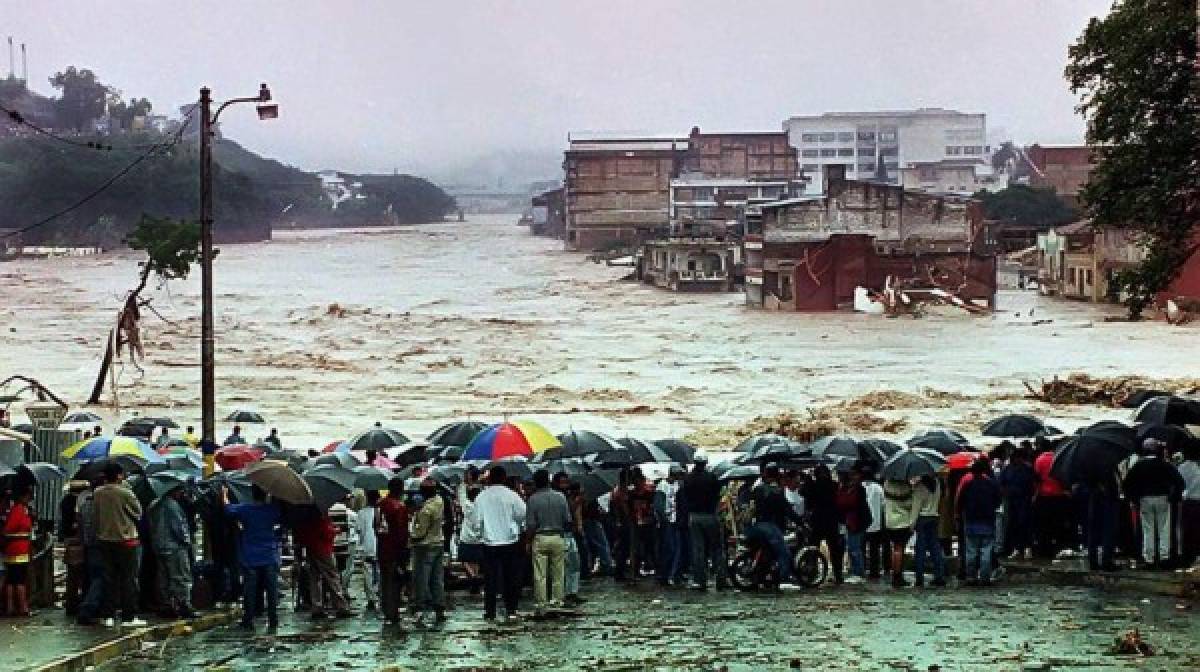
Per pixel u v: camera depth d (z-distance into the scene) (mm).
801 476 31016
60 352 112062
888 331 125562
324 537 25406
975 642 21781
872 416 71062
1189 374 91312
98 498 23234
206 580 26109
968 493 28062
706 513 28297
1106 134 37625
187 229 83375
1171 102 37000
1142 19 36812
